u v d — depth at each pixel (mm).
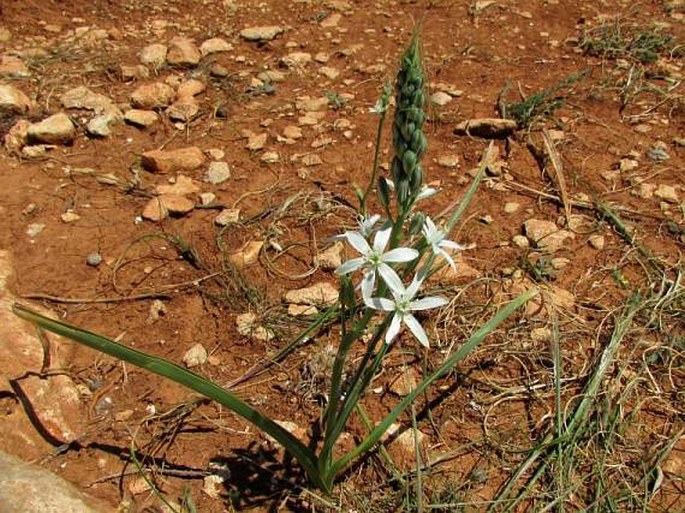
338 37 652
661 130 522
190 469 321
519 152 506
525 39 645
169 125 534
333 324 385
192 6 703
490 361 367
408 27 667
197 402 347
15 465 289
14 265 412
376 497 312
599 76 584
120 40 638
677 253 424
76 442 330
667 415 341
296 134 523
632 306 384
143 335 381
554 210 458
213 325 388
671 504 306
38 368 350
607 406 331
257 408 348
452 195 471
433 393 353
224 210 454
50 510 274
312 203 463
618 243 433
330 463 302
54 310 390
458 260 423
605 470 316
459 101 558
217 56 622
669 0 701
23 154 492
